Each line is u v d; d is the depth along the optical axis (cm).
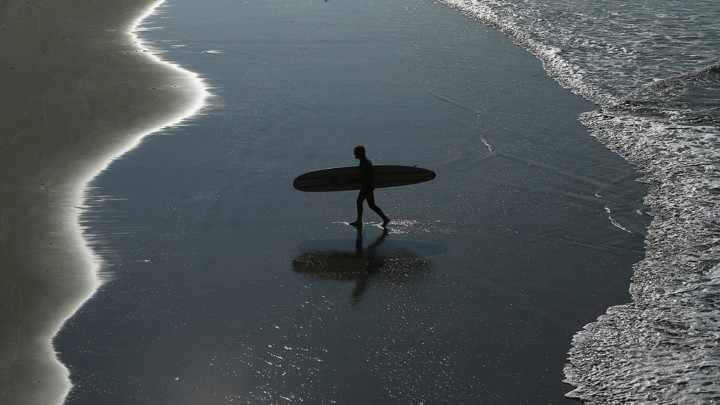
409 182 2403
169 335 1806
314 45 4159
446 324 1847
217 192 2505
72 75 3528
